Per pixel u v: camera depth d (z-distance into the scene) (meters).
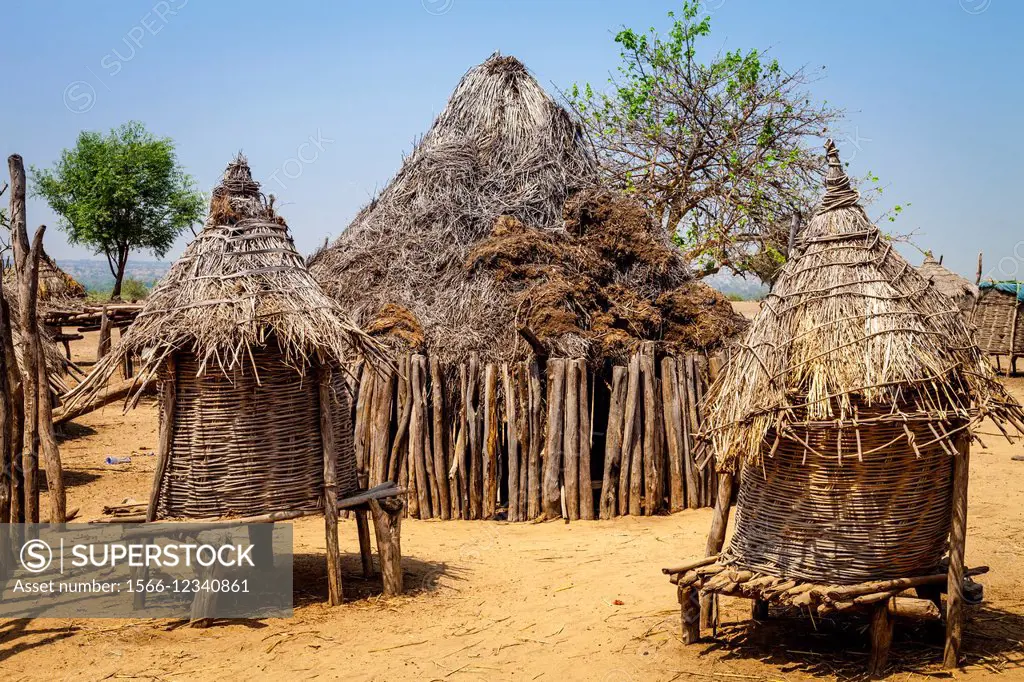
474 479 10.29
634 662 5.61
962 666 5.24
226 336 6.43
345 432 7.38
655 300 12.12
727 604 6.61
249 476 6.65
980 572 5.61
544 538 9.24
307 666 5.71
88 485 11.88
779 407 5.21
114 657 5.86
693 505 10.41
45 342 14.08
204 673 5.60
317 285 7.25
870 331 5.23
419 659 5.82
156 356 6.63
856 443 5.08
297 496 6.83
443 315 11.55
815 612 6.16
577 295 11.56
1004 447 12.84
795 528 5.24
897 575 5.16
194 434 6.64
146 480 12.23
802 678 5.21
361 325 11.59
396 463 10.37
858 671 5.27
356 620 6.60
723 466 5.55
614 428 10.24
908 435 4.95
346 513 10.48
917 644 5.61
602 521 10.03
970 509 9.35
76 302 21.42
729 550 5.68
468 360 10.60
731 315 12.38
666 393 10.38
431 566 8.15
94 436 15.76
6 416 7.38
